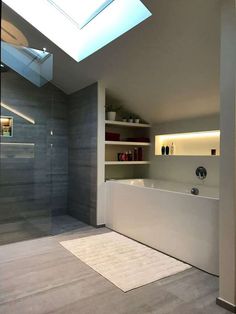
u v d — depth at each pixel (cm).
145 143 438
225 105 194
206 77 284
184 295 208
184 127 387
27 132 393
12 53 349
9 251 293
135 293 210
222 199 198
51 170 425
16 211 367
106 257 278
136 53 288
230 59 190
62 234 353
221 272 197
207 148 372
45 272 244
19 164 381
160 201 293
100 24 293
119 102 416
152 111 404
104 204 386
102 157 382
